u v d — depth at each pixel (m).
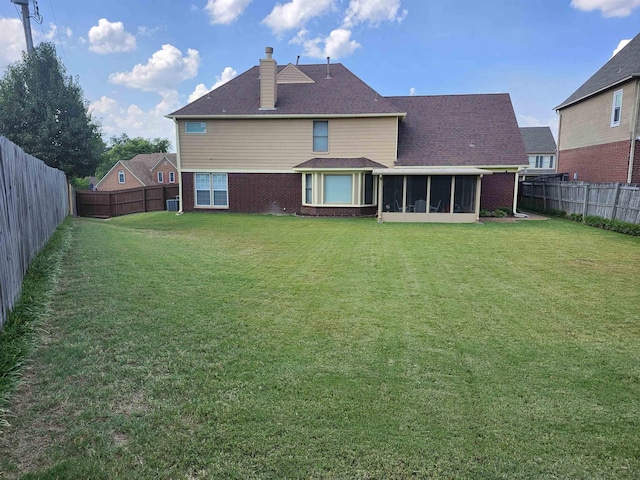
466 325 4.77
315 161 17.84
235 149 18.44
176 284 6.08
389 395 3.23
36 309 4.57
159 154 51.09
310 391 3.25
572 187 16.08
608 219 13.50
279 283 6.40
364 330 4.55
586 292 6.17
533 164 38.91
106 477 2.30
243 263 7.77
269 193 18.53
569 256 8.81
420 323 4.80
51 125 20.11
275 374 3.51
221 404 3.04
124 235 10.92
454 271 7.42
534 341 4.34
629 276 7.14
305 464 2.46
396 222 15.06
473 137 18.38
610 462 2.54
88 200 21.41
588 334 4.55
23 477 2.24
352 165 17.17
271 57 17.84
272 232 12.28
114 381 3.27
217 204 18.97
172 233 11.81
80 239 9.75
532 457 2.56
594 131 19.34
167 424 2.78
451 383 3.43
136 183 43.94
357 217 16.86
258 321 4.73
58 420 2.75
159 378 3.36
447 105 20.16
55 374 3.33
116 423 2.75
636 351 4.12
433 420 2.92
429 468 2.45
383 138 17.69
